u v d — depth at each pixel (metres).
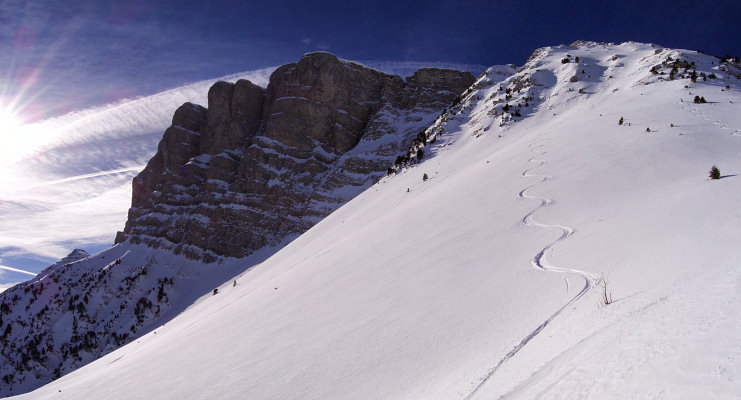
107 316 126.31
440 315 14.95
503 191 33.81
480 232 24.58
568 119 60.62
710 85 56.53
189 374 19.81
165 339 38.22
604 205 22.42
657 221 15.93
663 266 11.08
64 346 120.56
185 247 144.50
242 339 22.00
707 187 18.98
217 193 155.25
